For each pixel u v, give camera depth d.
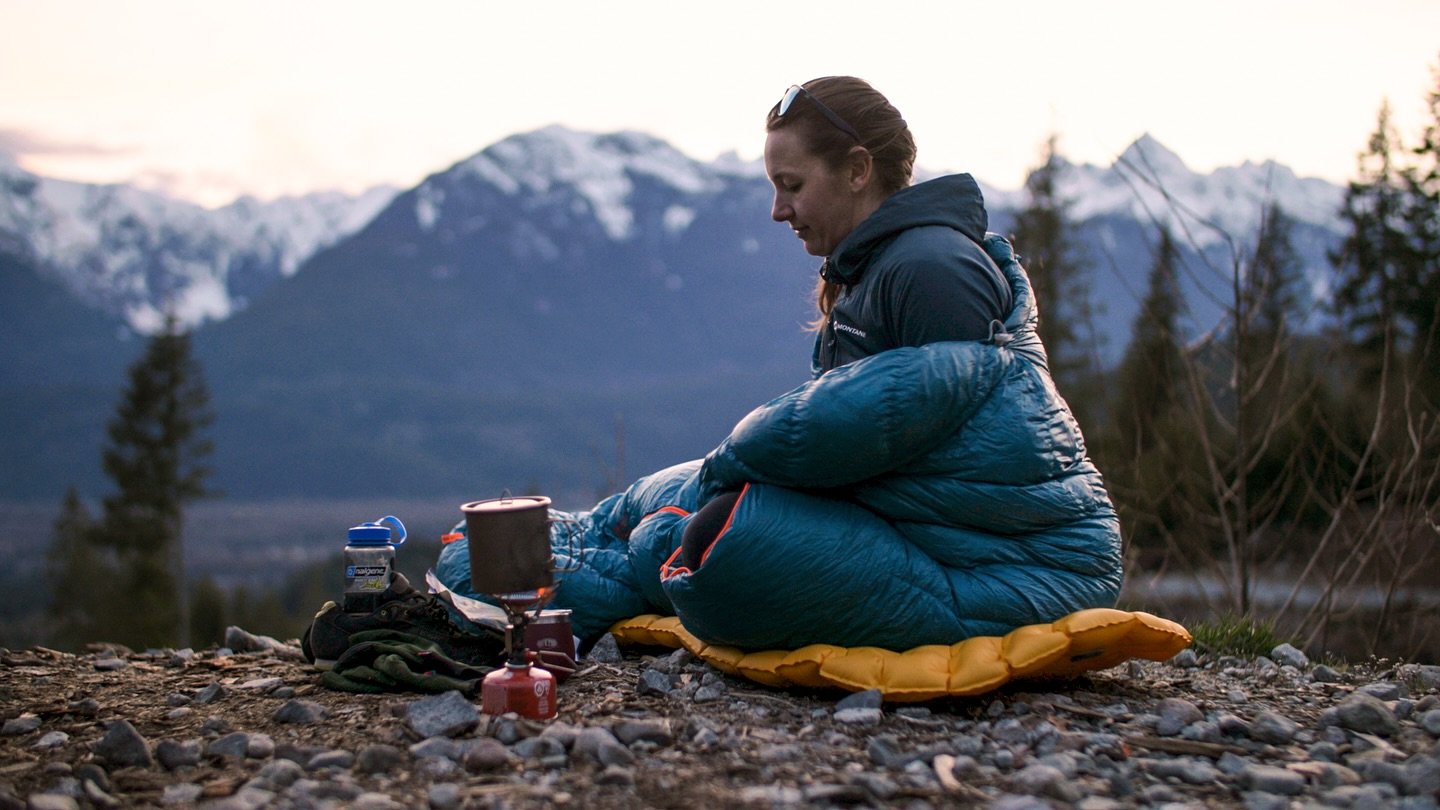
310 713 3.43
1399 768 2.81
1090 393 20.97
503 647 3.93
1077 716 3.41
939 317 3.58
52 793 2.79
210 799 2.79
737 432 3.65
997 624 3.54
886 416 3.40
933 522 3.60
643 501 4.75
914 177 4.04
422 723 3.21
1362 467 6.14
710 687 3.66
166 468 55.91
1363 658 5.93
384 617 4.02
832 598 3.46
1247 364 6.67
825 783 2.83
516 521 3.28
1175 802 2.72
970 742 3.08
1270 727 3.23
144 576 55.22
